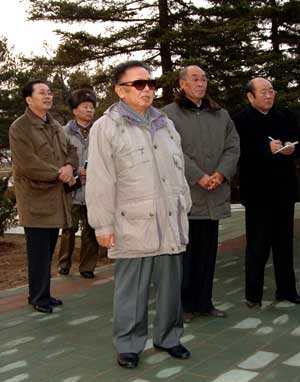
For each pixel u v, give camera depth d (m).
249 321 4.21
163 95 12.22
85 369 3.39
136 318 3.40
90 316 4.52
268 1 15.43
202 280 4.32
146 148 3.28
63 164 4.72
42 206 4.53
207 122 4.21
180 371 3.29
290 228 4.62
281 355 3.49
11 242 8.52
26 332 4.15
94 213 3.26
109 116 3.32
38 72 13.11
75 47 12.30
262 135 4.48
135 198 3.24
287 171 4.52
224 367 3.33
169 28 12.29
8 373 3.37
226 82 12.70
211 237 4.28
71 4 11.95
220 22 12.26
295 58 13.41
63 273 6.00
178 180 3.39
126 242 3.26
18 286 5.70
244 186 4.54
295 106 10.54
